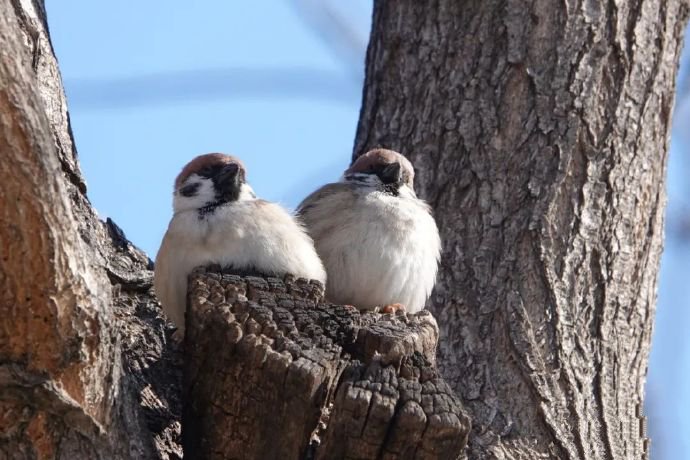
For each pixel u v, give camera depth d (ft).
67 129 32.37
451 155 36.22
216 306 25.00
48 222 20.89
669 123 36.60
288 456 23.36
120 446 23.62
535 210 34.17
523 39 36.60
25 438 22.61
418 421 21.95
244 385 23.89
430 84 37.55
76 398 22.80
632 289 33.91
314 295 26.53
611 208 34.53
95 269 22.62
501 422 30.78
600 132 35.32
